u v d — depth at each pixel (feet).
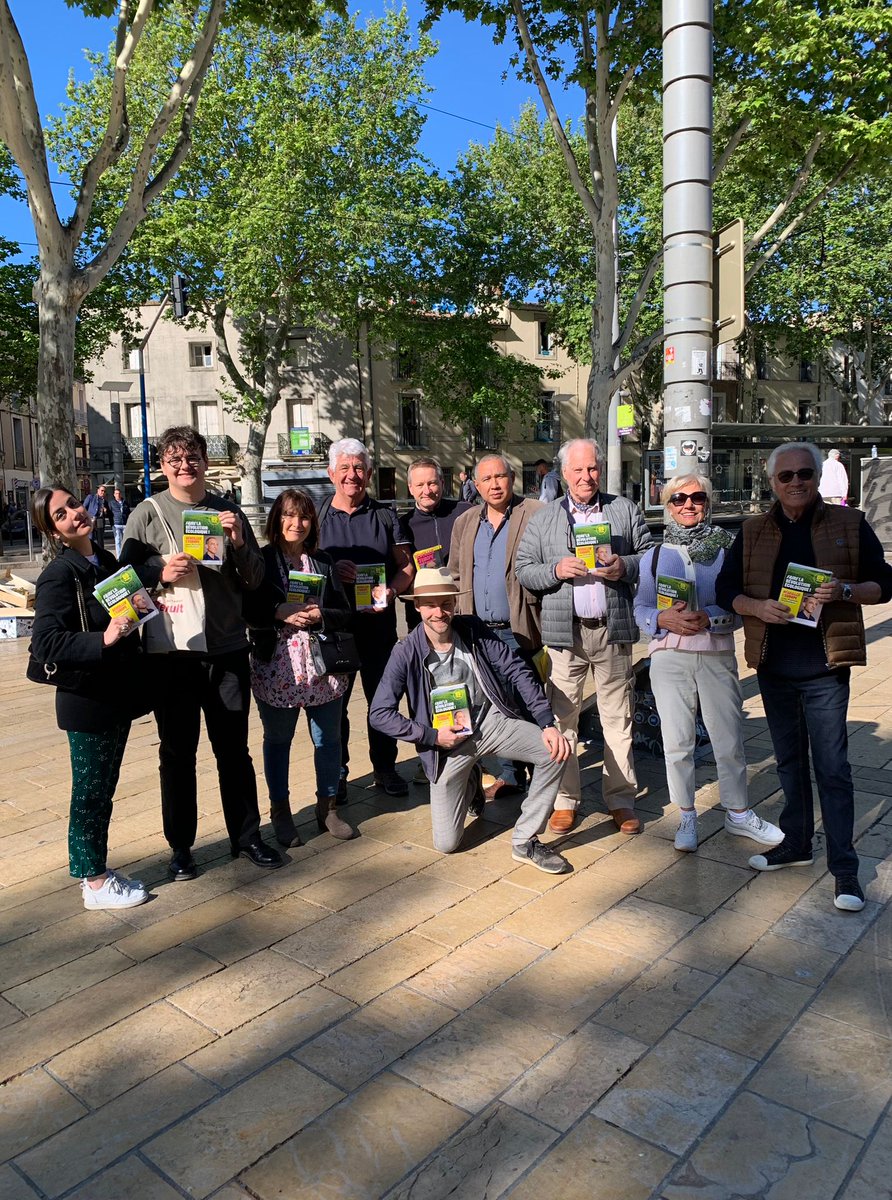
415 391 123.95
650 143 86.38
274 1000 9.53
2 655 31.94
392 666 12.85
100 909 11.80
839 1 34.42
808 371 148.15
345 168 79.15
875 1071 8.11
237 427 126.82
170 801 12.39
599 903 11.57
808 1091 7.85
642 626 13.03
